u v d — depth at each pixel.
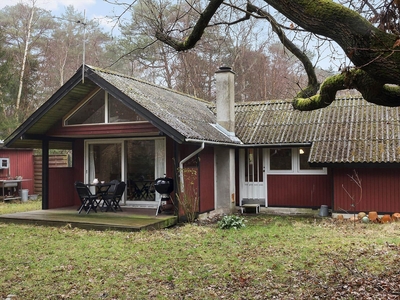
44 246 8.27
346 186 12.05
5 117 21.22
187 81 18.97
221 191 13.48
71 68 29.31
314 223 11.12
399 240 8.55
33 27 28.50
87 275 6.42
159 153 12.54
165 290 5.75
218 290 5.74
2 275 6.43
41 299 5.45
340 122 13.24
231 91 13.69
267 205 13.91
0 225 10.73
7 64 20.88
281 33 5.95
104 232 9.59
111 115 11.71
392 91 4.34
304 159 13.52
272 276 6.30
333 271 6.47
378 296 5.34
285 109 14.91
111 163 13.17
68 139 13.43
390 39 3.39
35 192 19.30
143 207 12.66
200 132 11.37
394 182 11.57
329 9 3.44
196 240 8.81
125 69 21.08
